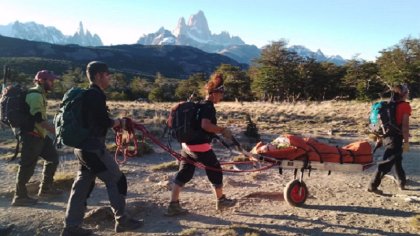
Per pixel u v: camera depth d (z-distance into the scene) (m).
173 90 103.06
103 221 6.14
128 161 10.18
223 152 11.41
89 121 5.35
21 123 6.53
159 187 7.99
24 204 6.79
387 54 84.81
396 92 7.46
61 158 10.28
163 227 5.98
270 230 5.88
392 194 7.76
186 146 6.21
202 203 7.02
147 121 17.30
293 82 83.44
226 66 91.25
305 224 6.12
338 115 24.16
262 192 7.52
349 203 7.18
